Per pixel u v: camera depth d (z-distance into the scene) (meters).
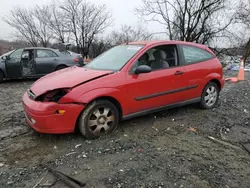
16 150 3.64
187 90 5.08
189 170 3.16
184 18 20.89
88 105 3.86
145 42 4.91
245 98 6.95
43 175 3.04
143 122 4.74
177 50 5.02
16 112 5.48
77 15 29.78
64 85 3.75
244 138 4.22
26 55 9.98
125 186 2.82
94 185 2.84
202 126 4.67
